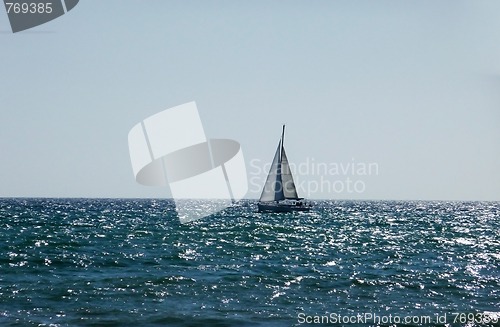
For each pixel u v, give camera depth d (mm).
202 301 38188
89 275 48875
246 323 32531
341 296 40406
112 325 31906
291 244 80375
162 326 31859
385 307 36938
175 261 59312
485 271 54219
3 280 45750
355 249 74875
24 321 32406
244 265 56469
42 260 58250
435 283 46188
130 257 62281
